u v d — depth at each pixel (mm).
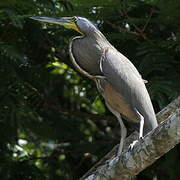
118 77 10617
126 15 12758
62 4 13250
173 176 14367
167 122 8227
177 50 12133
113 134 16109
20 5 12805
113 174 8945
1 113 13023
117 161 8914
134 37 12797
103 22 13203
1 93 13078
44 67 14398
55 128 14523
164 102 11953
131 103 10641
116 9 12469
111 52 10820
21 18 12578
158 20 12828
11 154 13766
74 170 15289
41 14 12797
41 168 15180
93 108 17172
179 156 14203
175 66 12938
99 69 10789
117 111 10867
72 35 13523
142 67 12531
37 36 13836
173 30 13328
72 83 16156
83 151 14297
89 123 16375
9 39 13703
